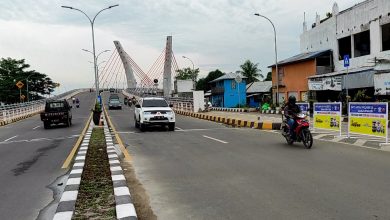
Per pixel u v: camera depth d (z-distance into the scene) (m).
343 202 5.81
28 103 52.59
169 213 5.61
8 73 90.62
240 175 8.05
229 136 16.22
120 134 18.83
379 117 12.44
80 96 104.69
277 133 16.98
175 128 21.78
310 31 39.66
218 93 66.44
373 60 27.36
